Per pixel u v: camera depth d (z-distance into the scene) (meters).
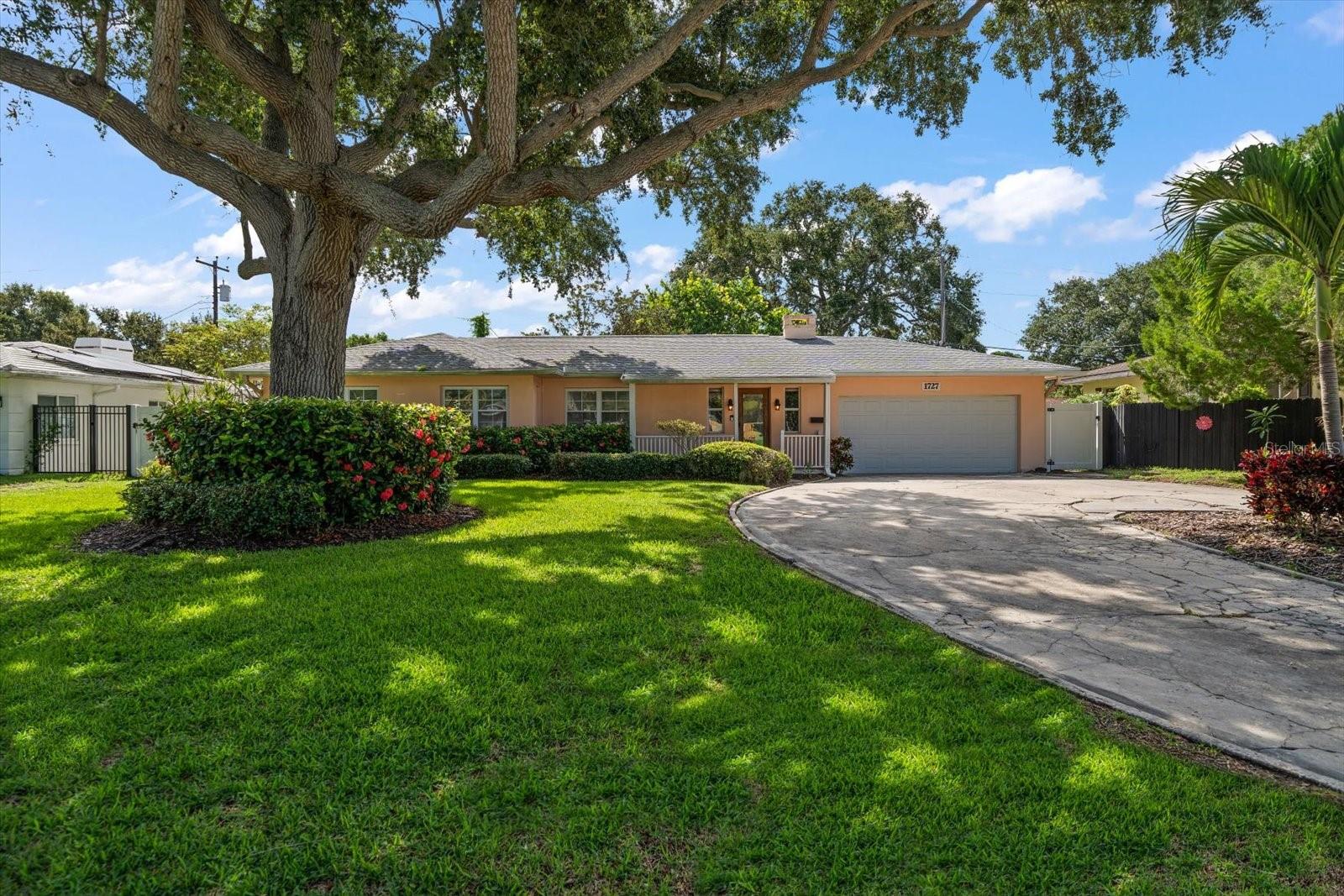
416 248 14.99
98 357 20.42
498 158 8.23
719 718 3.30
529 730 3.15
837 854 2.33
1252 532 7.89
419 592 5.23
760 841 2.41
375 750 2.95
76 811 2.50
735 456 14.19
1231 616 5.10
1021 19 11.88
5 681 3.56
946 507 10.52
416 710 3.29
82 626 4.42
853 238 37.38
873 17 11.29
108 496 10.82
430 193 10.15
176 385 20.48
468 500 10.65
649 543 7.18
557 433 16.42
